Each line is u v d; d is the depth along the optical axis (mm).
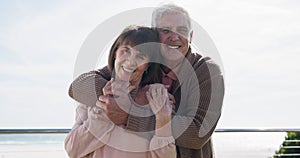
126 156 1235
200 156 1365
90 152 1270
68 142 1294
